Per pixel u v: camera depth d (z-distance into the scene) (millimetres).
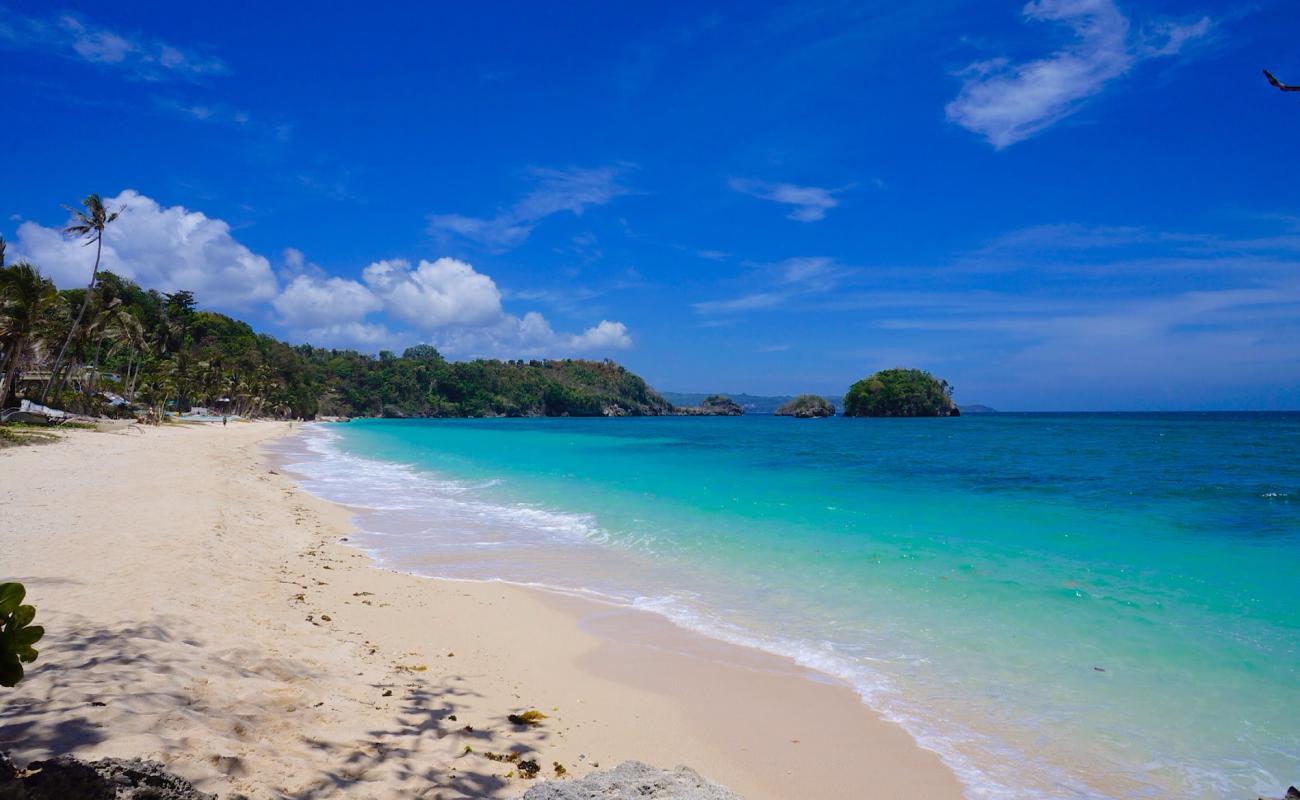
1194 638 7457
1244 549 11922
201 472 22297
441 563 11852
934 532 13656
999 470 27047
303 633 7215
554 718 5770
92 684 4820
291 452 40906
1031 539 12867
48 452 25922
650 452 39875
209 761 3879
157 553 9836
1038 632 7754
